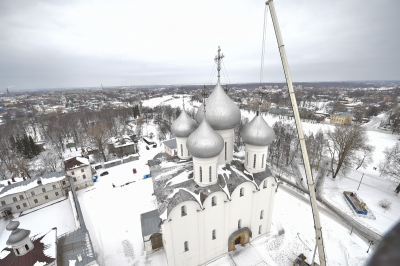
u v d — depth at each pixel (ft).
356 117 443.73
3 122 481.46
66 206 160.66
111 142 281.13
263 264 102.68
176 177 103.71
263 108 520.42
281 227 125.49
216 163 96.22
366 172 203.62
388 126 378.94
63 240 93.09
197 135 90.84
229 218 100.73
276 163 227.61
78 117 467.52
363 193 165.99
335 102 650.84
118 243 118.83
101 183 193.06
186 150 120.47
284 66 65.31
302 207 147.02
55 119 438.81
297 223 130.21
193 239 94.48
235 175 103.86
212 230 98.07
